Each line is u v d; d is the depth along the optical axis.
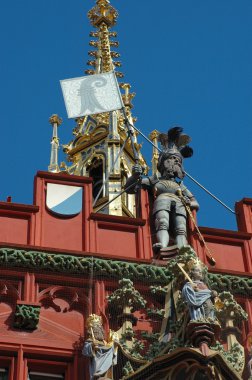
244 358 30.55
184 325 29.77
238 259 35.03
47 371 31.02
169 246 34.41
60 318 32.09
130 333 31.25
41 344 31.25
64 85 40.19
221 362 28.78
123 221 34.84
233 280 33.66
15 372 30.64
